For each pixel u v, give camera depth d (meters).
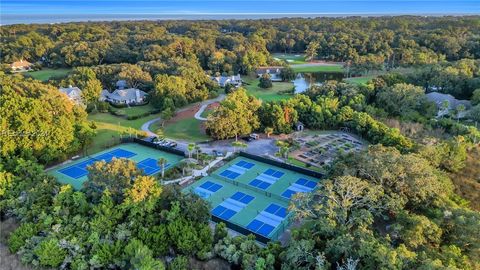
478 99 81.94
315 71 145.25
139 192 38.00
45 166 57.44
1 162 50.22
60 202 40.19
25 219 39.56
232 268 34.97
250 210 46.47
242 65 135.25
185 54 138.25
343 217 35.69
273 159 61.03
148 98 96.06
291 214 43.91
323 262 30.02
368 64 135.62
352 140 70.38
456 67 99.06
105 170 40.38
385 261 27.83
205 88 102.38
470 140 61.09
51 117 59.06
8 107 55.41
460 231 33.28
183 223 37.31
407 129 72.44
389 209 38.53
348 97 84.31
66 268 35.09
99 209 37.53
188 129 76.88
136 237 35.97
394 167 39.84
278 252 34.22
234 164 59.84
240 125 69.50
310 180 54.44
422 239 31.89
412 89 81.19
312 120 76.06
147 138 70.94
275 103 77.62
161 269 31.84
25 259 35.19
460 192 45.69
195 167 57.81
